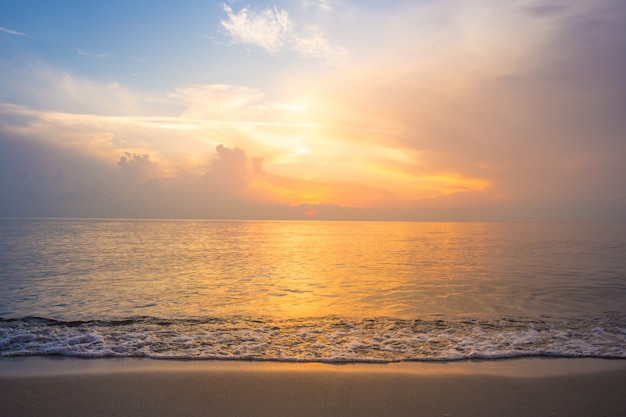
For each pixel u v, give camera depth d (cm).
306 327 1069
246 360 779
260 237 7162
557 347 875
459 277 2159
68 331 1002
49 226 11938
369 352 841
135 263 2777
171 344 885
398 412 551
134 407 559
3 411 545
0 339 899
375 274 2297
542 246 4838
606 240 6250
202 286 1842
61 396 593
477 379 676
